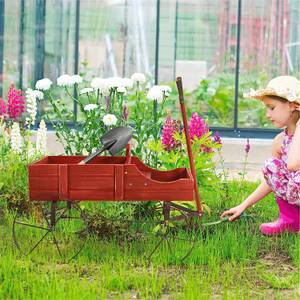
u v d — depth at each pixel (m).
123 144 5.45
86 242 5.57
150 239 5.62
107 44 12.12
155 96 6.55
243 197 7.01
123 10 12.11
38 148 7.50
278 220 6.04
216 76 12.28
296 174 5.75
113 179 5.21
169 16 12.13
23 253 5.31
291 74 12.31
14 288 4.55
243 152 11.31
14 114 7.89
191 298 4.39
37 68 12.07
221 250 5.45
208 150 6.99
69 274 4.95
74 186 5.22
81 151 6.74
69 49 12.07
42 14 12.02
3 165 7.20
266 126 12.30
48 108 11.95
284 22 12.26
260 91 5.77
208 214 6.35
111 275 4.86
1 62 12.02
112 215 5.93
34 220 6.16
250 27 12.26
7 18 11.99
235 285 4.84
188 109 12.26
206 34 12.21
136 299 4.54
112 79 6.53
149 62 12.20
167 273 5.05
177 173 5.79
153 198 5.24
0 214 6.37
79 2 12.03
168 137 6.81
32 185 5.21
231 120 12.27
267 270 5.19
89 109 6.48
